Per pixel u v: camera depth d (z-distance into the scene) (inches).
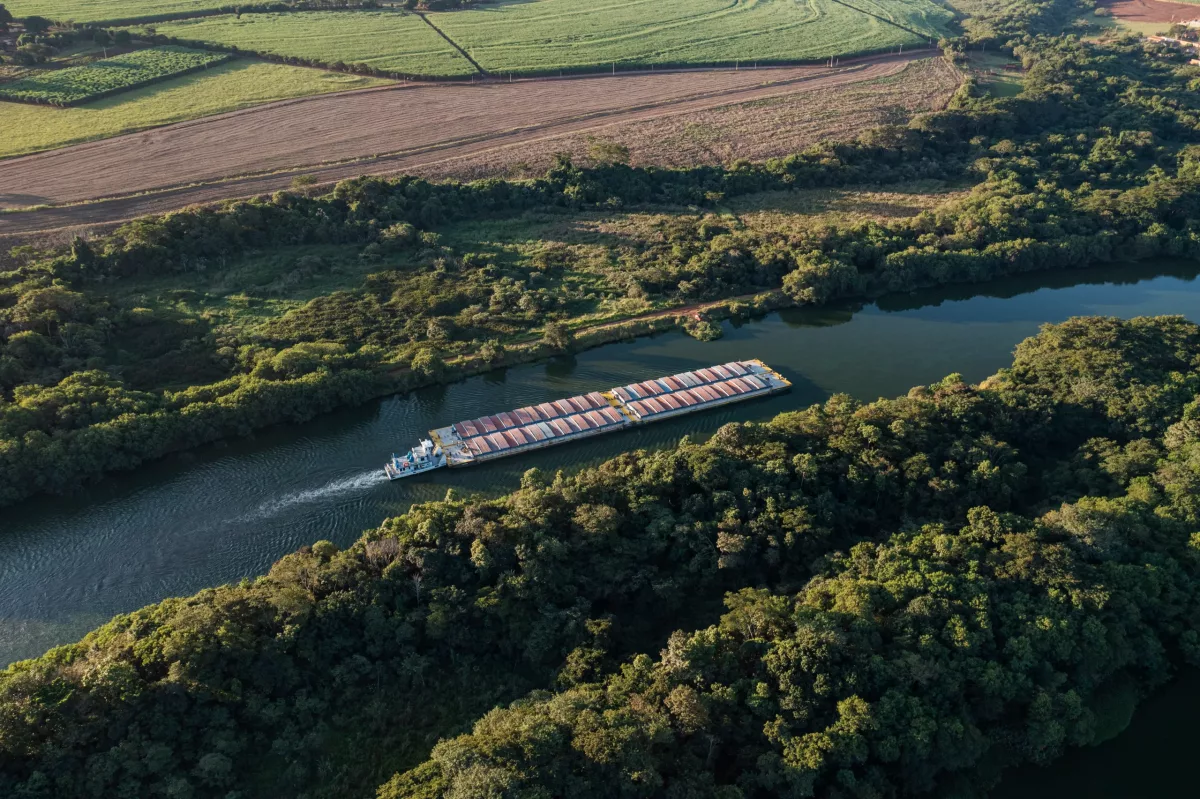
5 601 5654.5
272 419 7436.0
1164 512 5782.5
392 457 7190.0
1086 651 4901.6
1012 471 6323.8
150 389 7618.1
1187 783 4753.9
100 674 4252.0
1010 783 4722.0
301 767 4419.3
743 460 6269.7
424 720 4758.9
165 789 4084.6
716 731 4370.1
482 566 5226.4
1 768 3976.4
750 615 4867.1
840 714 4352.9
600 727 4106.8
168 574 5915.4
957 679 4635.8
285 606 4832.7
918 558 5393.7
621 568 5506.9
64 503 6540.4
